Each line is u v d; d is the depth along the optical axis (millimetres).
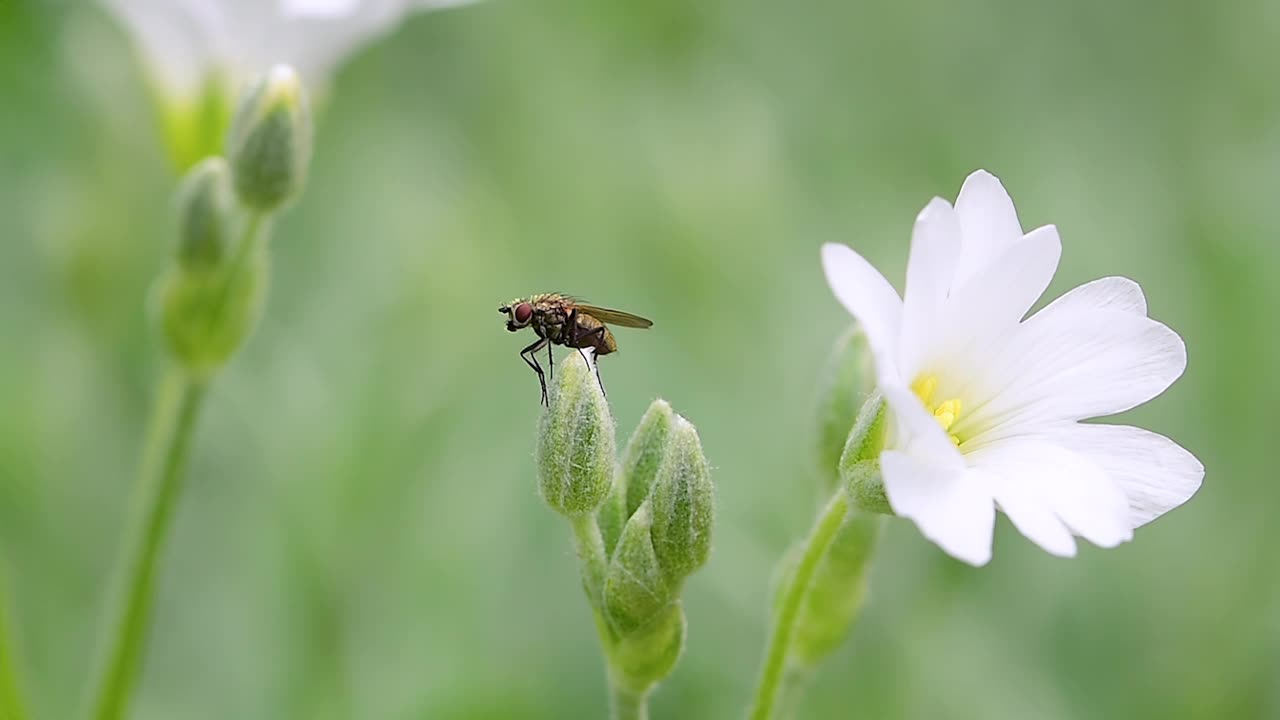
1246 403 224
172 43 207
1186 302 230
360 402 215
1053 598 218
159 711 214
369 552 212
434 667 209
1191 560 219
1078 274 236
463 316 221
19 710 182
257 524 216
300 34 208
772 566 216
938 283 158
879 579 214
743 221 229
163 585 219
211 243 192
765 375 226
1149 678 216
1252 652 215
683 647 170
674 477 167
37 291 232
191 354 192
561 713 214
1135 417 227
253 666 212
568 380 169
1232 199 236
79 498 220
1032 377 162
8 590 217
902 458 154
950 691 211
